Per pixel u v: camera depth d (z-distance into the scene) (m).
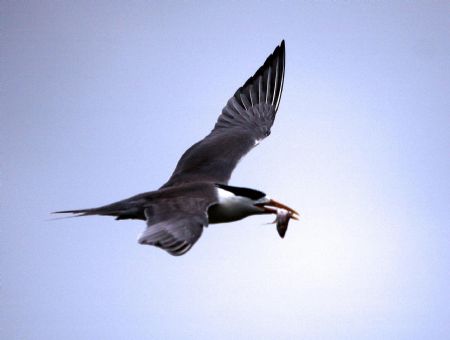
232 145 15.84
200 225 12.09
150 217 12.47
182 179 14.84
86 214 13.15
